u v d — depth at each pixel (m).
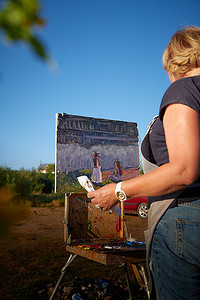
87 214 2.31
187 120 0.75
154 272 0.83
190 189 0.81
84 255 1.83
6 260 3.58
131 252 1.77
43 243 4.64
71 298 2.35
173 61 0.96
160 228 0.82
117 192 0.85
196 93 0.80
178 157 0.74
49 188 18.56
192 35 0.96
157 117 1.00
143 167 1.03
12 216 0.45
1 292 2.49
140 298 2.37
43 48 0.22
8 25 0.21
